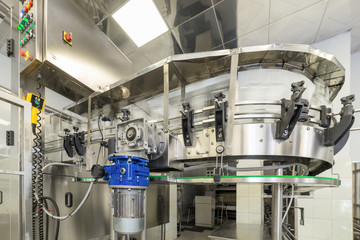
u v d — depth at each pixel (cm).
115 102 167
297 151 87
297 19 233
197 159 106
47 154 183
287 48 94
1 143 119
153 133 101
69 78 150
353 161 300
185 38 257
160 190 248
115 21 225
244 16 224
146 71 122
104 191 212
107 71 184
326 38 274
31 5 132
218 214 568
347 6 214
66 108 181
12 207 106
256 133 89
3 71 172
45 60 128
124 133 95
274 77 106
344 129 84
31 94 136
